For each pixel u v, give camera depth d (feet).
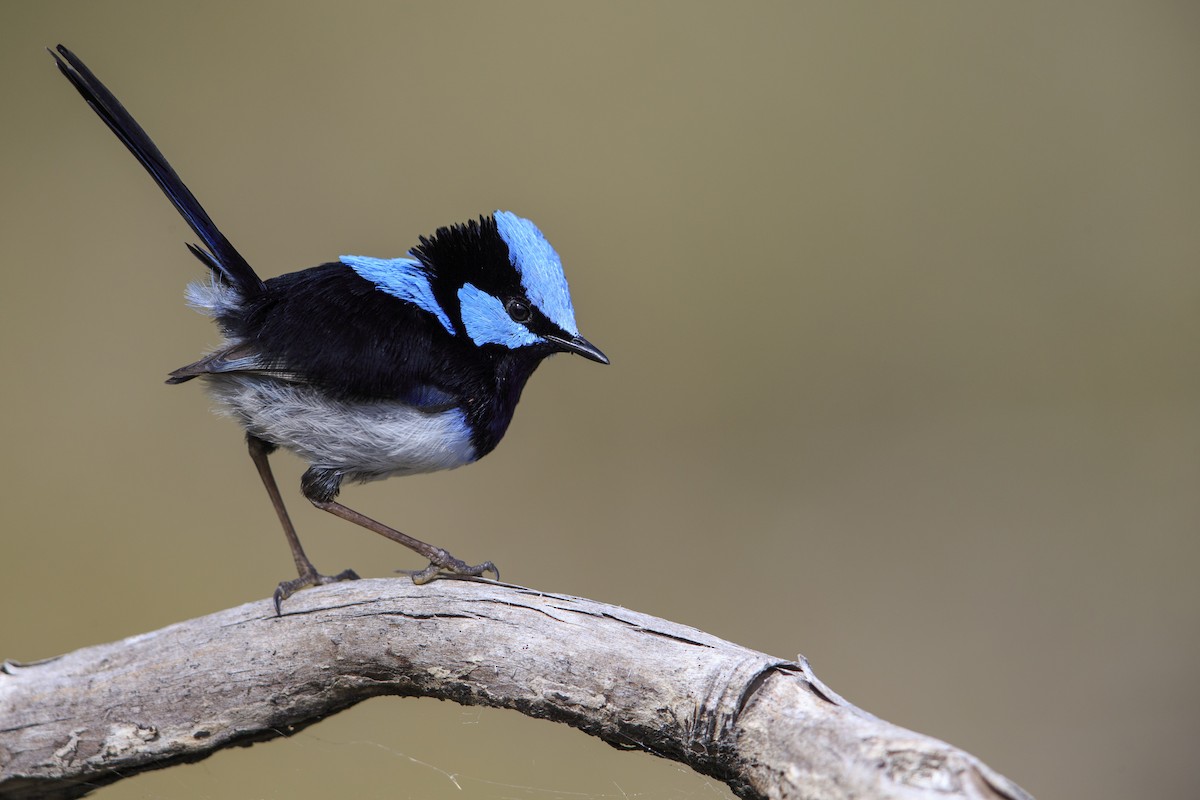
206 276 9.55
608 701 9.39
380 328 9.52
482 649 9.41
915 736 9.32
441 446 9.54
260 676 9.44
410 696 9.45
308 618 9.44
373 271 9.55
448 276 9.55
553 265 9.57
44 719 9.43
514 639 9.41
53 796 9.45
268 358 9.52
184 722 9.44
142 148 9.52
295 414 9.52
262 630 9.44
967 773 9.30
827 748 9.33
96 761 9.44
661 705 9.38
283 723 9.45
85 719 9.43
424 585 9.44
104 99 9.52
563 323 9.57
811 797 9.32
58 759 9.43
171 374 9.50
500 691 9.41
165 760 9.45
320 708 9.45
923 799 9.29
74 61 9.51
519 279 9.56
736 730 9.36
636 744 9.40
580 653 9.40
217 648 9.44
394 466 9.54
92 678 9.44
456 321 9.55
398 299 9.54
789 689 9.36
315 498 9.53
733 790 9.38
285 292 9.53
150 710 9.44
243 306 9.53
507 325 9.56
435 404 9.53
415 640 9.43
